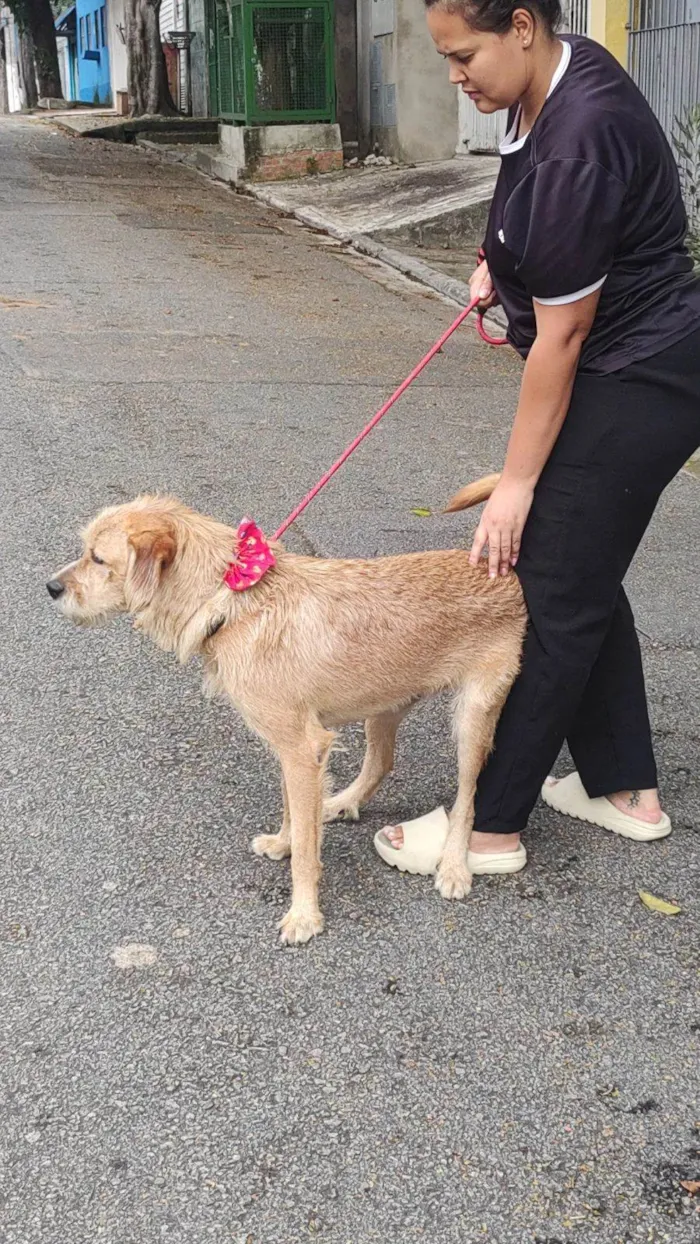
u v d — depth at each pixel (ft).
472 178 51.13
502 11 8.02
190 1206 7.22
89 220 46.62
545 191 8.17
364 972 9.24
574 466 9.16
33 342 28.04
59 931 9.57
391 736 11.02
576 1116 7.93
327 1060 8.36
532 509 9.43
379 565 9.87
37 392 24.08
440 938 9.65
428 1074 8.25
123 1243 6.97
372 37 59.41
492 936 9.69
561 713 9.85
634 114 8.32
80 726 12.65
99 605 9.79
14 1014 8.68
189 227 46.98
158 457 20.63
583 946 9.59
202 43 83.51
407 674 9.73
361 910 9.98
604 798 11.17
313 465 20.74
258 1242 7.00
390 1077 8.22
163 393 24.64
